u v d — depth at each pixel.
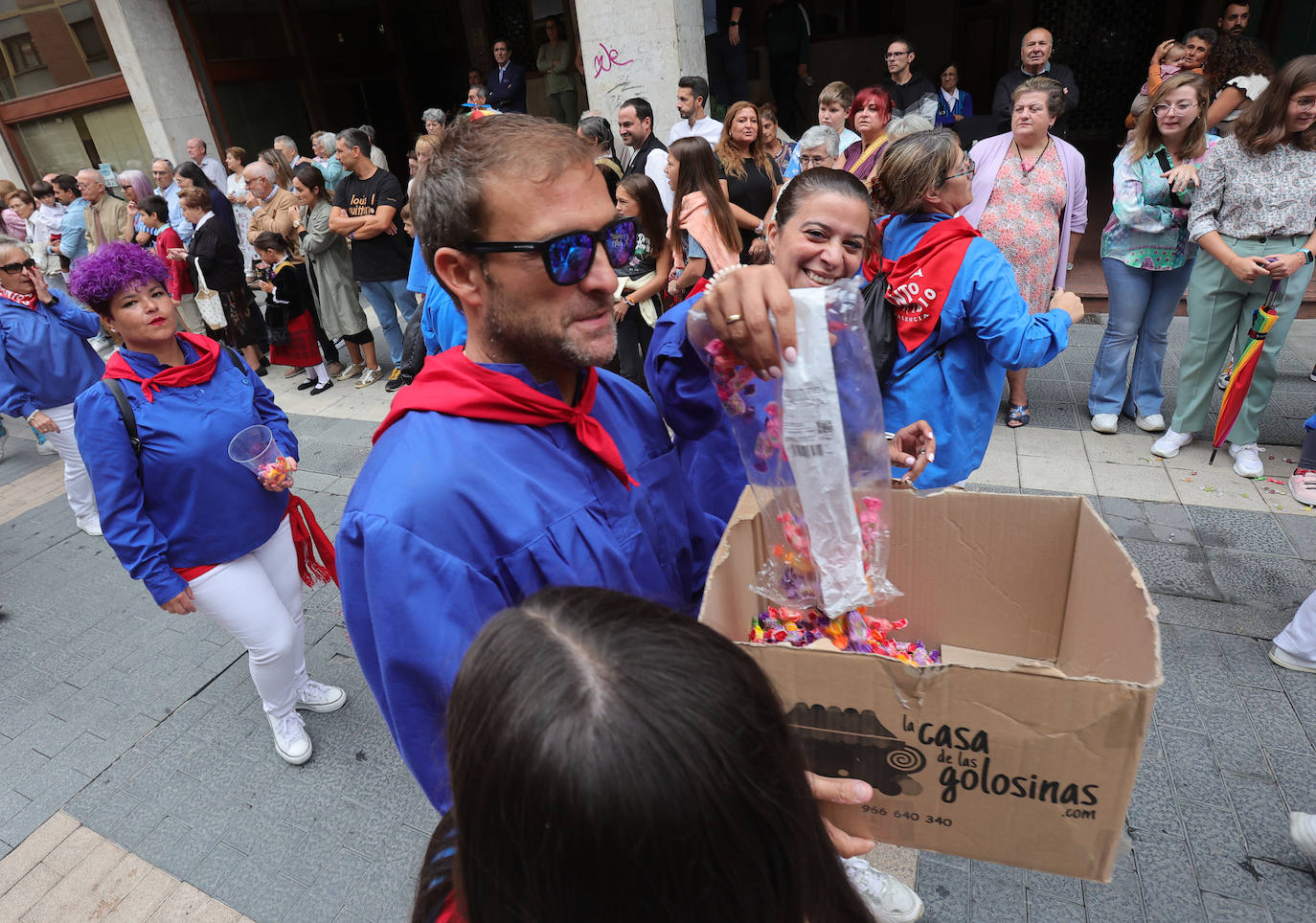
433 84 12.52
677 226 4.07
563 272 0.95
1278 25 8.65
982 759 0.95
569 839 0.49
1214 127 4.79
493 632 0.57
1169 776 2.25
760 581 1.30
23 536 4.61
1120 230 3.78
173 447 2.20
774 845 0.54
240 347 6.65
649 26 6.36
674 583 1.32
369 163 5.62
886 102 4.76
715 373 1.16
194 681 3.21
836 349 1.08
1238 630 2.73
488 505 1.01
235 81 10.18
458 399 1.03
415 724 1.00
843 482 1.11
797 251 1.69
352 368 6.62
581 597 0.59
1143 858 2.05
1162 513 3.42
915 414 2.21
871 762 1.01
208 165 9.11
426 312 3.39
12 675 3.37
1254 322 3.34
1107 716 0.85
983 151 3.85
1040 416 4.39
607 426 1.25
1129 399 4.28
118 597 3.86
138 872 2.40
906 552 1.50
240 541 2.37
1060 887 2.02
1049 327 2.03
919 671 0.91
